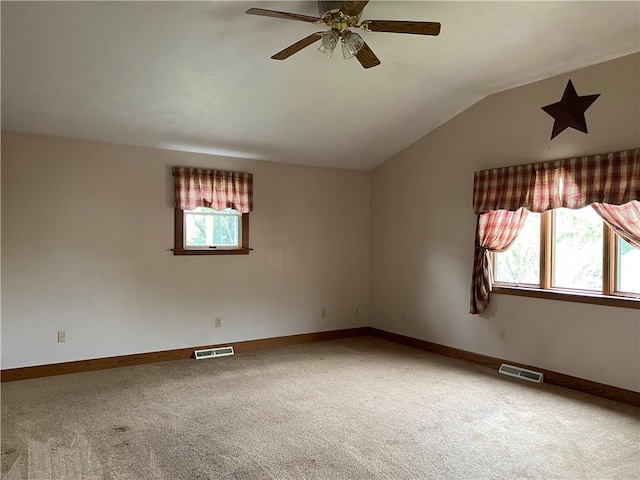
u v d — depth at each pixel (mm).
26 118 4098
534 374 4352
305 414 3498
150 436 3104
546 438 3086
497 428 3246
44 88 3717
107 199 4699
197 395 3910
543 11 3211
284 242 5805
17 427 3240
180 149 5086
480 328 4914
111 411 3541
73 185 4535
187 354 5152
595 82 3922
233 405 3680
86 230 4594
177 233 5066
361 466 2705
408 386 4160
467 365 4875
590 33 3471
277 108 4484
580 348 4047
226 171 5336
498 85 4508
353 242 6379
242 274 5504
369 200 6434
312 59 3768
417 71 4109
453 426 3281
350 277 6359
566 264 4262
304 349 5605
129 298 4816
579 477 2588
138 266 4863
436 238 5406
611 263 3885
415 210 5691
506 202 4559
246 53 3568
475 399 3828
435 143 5406
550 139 4246
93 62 3465
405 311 5848
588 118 3961
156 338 4977
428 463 2742
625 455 2850
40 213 4379
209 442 3014
